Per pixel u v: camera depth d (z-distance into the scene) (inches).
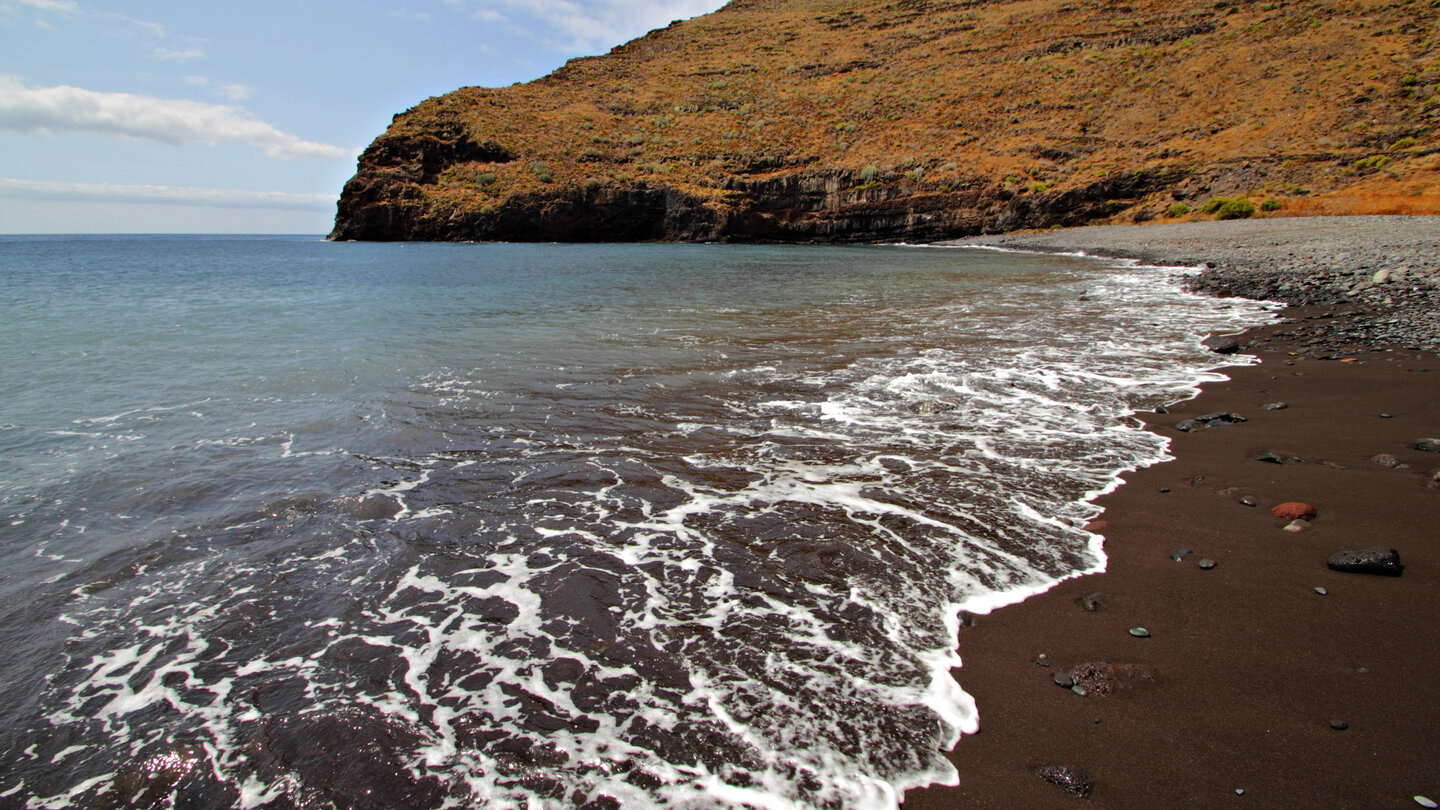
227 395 321.4
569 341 463.2
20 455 238.8
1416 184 1523.1
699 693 119.1
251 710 116.8
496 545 174.4
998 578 155.5
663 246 2343.8
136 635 138.4
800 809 95.2
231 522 188.2
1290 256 876.6
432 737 110.0
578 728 111.3
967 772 101.6
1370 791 93.9
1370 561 148.4
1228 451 231.9
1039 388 328.8
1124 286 781.9
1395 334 396.2
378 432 265.1
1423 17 2220.7
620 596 150.0
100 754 107.6
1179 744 104.9
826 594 149.8
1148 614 139.4
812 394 321.1
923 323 539.8
